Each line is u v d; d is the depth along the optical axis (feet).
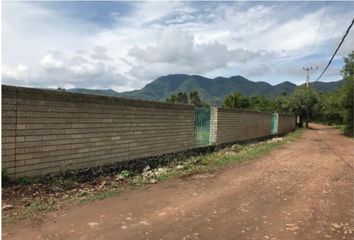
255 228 17.84
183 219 18.66
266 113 81.82
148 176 29.58
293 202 23.34
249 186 27.89
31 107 21.34
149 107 33.96
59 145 23.53
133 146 31.68
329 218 20.03
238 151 51.62
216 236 16.44
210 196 23.99
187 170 33.76
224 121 53.78
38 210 18.37
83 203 20.39
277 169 37.06
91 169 26.48
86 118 25.81
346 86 101.60
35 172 21.90
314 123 265.75
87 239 15.17
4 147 19.84
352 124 105.81
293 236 16.96
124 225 17.21
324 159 46.80
